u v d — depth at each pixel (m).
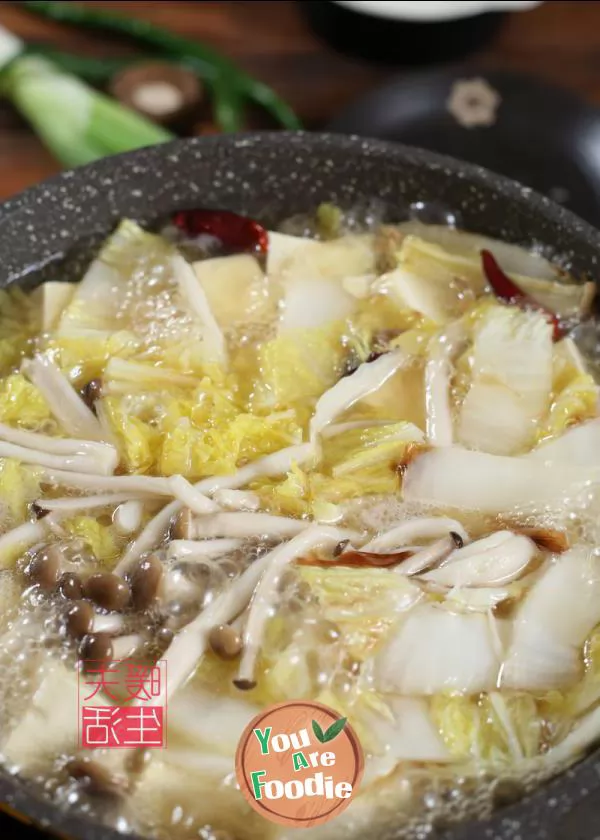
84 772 0.51
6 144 0.79
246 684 0.52
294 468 0.56
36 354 0.60
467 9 0.80
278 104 0.79
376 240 0.64
